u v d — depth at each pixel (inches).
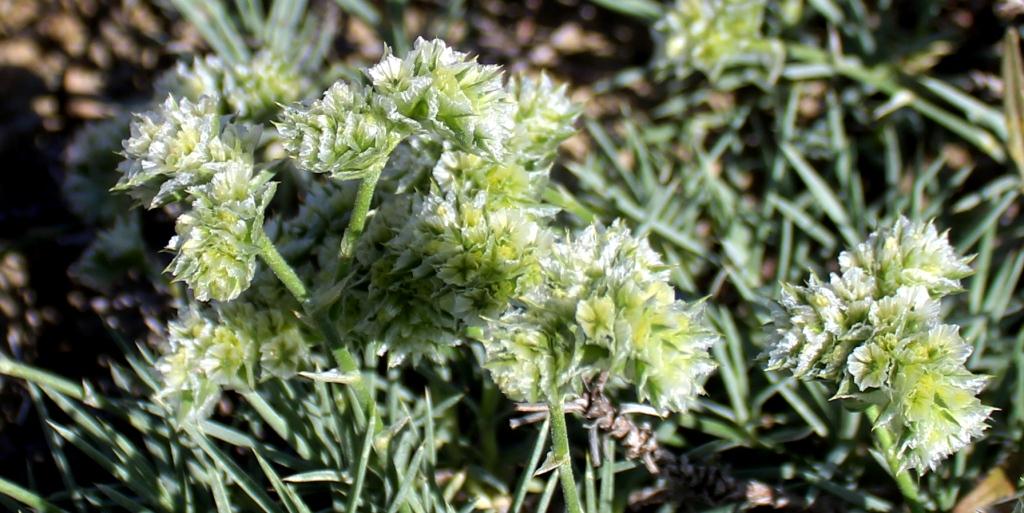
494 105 8.3
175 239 8.4
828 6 12.2
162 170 8.4
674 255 10.8
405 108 8.2
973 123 12.0
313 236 9.4
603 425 9.1
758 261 11.2
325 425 9.6
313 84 12.2
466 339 9.8
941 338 8.3
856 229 11.1
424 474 9.3
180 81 10.3
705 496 9.6
